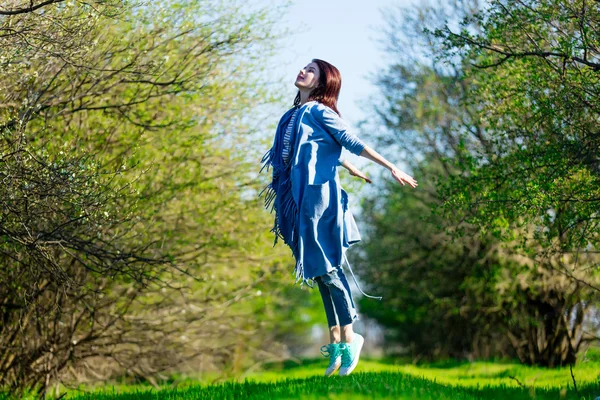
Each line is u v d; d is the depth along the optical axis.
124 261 9.52
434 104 17.03
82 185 7.73
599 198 8.41
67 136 10.27
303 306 30.27
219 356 17.64
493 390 8.19
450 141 16.91
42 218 8.23
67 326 11.77
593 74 8.38
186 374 17.16
